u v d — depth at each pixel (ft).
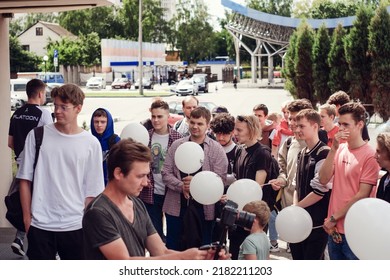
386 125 35.63
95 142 13.78
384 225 10.84
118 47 218.59
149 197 19.24
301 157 15.76
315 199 15.12
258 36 217.97
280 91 193.47
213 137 20.83
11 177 26.99
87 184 13.74
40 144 13.55
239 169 17.28
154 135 19.86
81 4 26.30
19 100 119.44
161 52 254.27
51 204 13.51
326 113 19.03
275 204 18.56
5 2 24.20
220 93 182.09
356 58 77.15
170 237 18.02
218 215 16.97
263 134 24.71
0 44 26.43
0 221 26.18
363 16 77.30
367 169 13.64
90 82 203.10
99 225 9.16
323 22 83.97
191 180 16.25
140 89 166.30
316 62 83.10
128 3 311.88
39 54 287.69
